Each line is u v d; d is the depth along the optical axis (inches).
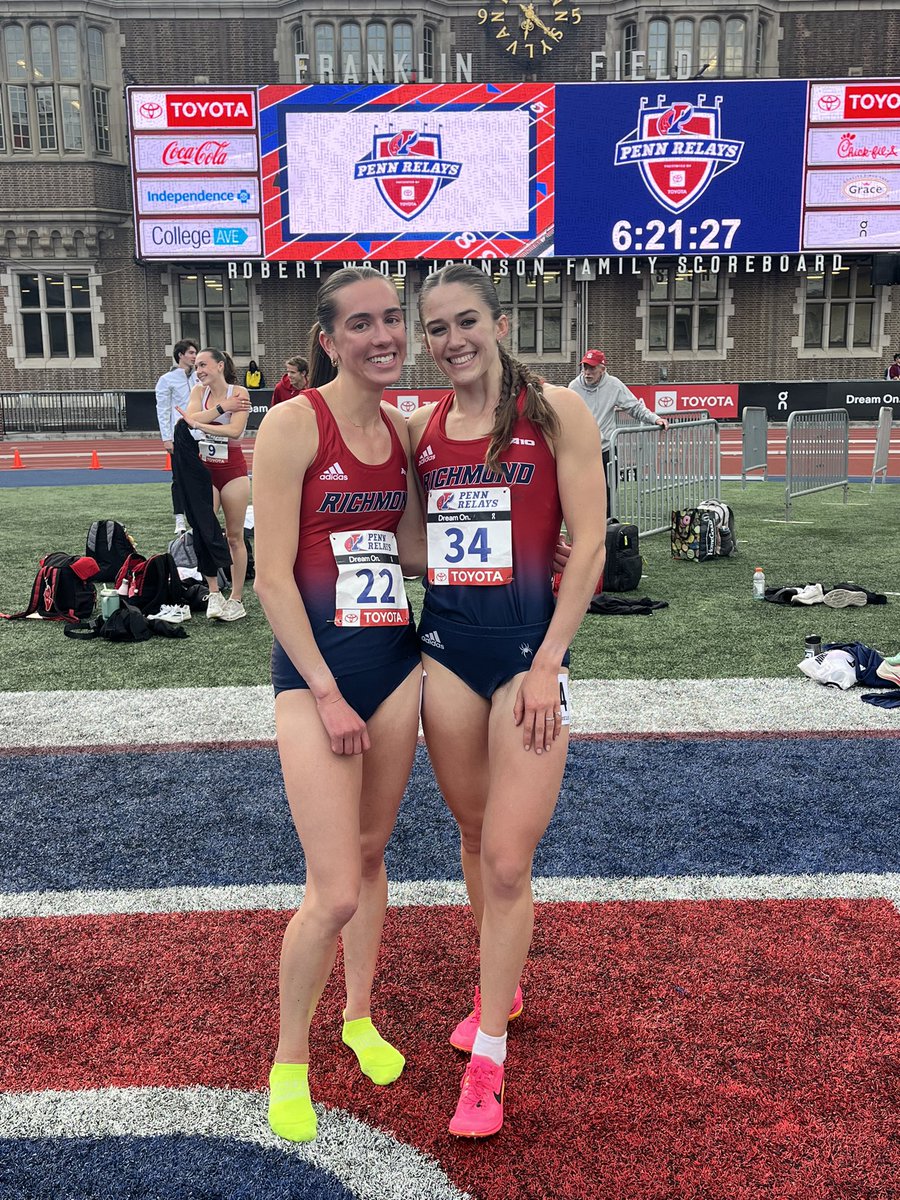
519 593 93.7
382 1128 91.0
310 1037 105.0
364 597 93.1
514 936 90.7
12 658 257.0
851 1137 88.5
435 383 1109.7
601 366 386.9
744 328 1191.6
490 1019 91.0
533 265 1162.6
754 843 146.3
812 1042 101.8
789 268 1178.6
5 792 168.9
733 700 211.8
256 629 285.7
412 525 103.5
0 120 1119.0
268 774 176.1
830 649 232.2
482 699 96.4
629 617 289.1
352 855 89.5
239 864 142.9
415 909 130.6
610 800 162.2
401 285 1087.6
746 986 111.7
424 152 1021.8
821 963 116.0
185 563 335.9
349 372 91.2
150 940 123.3
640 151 1029.2
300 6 1117.7
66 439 1103.6
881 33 1178.6
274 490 89.3
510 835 90.4
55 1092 96.1
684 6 1135.0
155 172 1027.9
